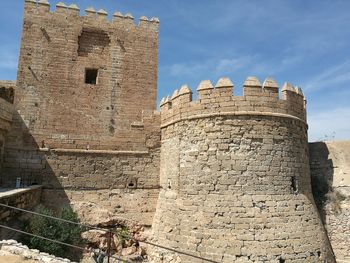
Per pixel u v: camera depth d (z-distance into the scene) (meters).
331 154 20.44
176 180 17.53
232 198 15.23
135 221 19.58
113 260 17.59
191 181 16.44
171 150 18.58
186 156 17.00
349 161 19.77
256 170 15.52
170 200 17.62
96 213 19.17
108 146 20.23
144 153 20.36
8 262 9.04
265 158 15.70
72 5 23.39
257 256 14.25
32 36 22.17
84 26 23.42
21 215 14.63
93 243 18.22
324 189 19.70
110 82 23.45
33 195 16.97
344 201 18.73
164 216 17.70
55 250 15.02
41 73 21.91
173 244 16.20
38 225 14.85
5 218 12.45
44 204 18.89
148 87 24.22
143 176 20.20
